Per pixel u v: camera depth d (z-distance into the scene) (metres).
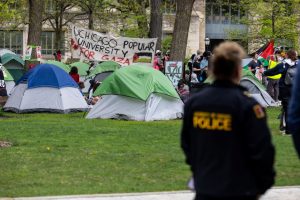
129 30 53.78
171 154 14.82
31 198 10.12
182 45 32.56
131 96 23.48
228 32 60.34
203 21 82.25
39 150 15.13
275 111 28.48
